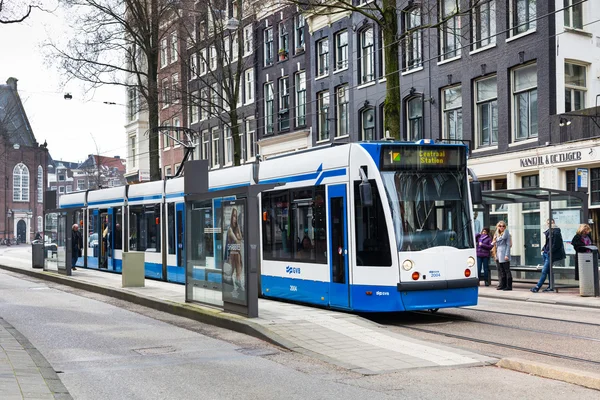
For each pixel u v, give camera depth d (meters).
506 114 25.94
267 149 41.84
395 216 12.86
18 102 97.19
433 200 13.20
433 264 12.94
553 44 24.25
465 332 11.95
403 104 31.27
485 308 15.56
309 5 23.25
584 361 9.30
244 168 17.80
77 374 8.91
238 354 10.18
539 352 9.95
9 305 17.06
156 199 24.03
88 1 33.62
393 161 13.06
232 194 13.25
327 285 14.10
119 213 27.09
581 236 18.33
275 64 41.00
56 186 127.12
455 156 13.54
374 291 12.96
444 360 9.26
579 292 18.39
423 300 12.86
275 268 16.06
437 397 7.41
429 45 28.58
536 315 14.09
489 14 26.88
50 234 27.41
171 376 8.75
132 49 36.16
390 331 11.41
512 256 22.03
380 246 12.90
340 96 35.81
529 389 7.69
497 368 8.82
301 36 39.03
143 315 14.99
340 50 35.75
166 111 54.88
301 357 9.80
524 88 25.48
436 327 12.64
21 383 7.89
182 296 16.92
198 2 35.41
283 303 15.04
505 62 25.94
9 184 97.19
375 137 33.00
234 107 33.41
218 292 14.05
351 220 13.45
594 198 22.89
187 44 38.16
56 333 12.41
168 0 35.00
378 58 32.62
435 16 29.08
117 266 26.98
